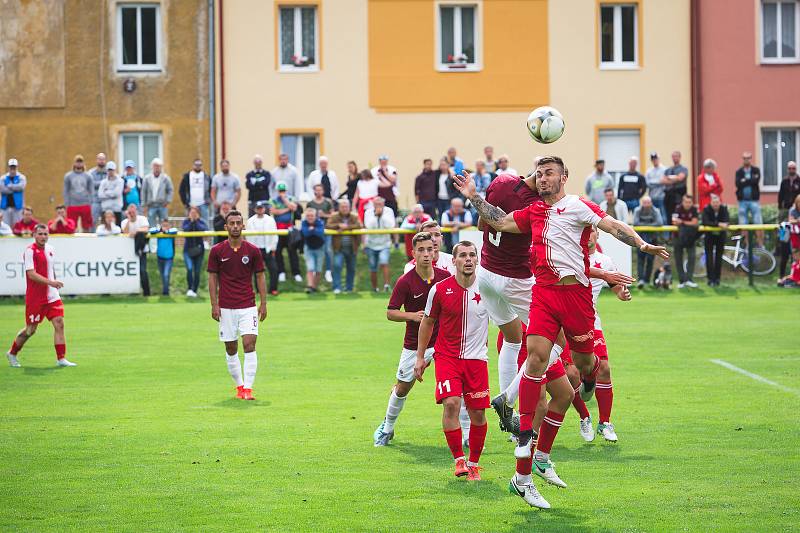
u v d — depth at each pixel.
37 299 43.25
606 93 88.50
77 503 24.25
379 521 22.72
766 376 40.16
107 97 86.31
